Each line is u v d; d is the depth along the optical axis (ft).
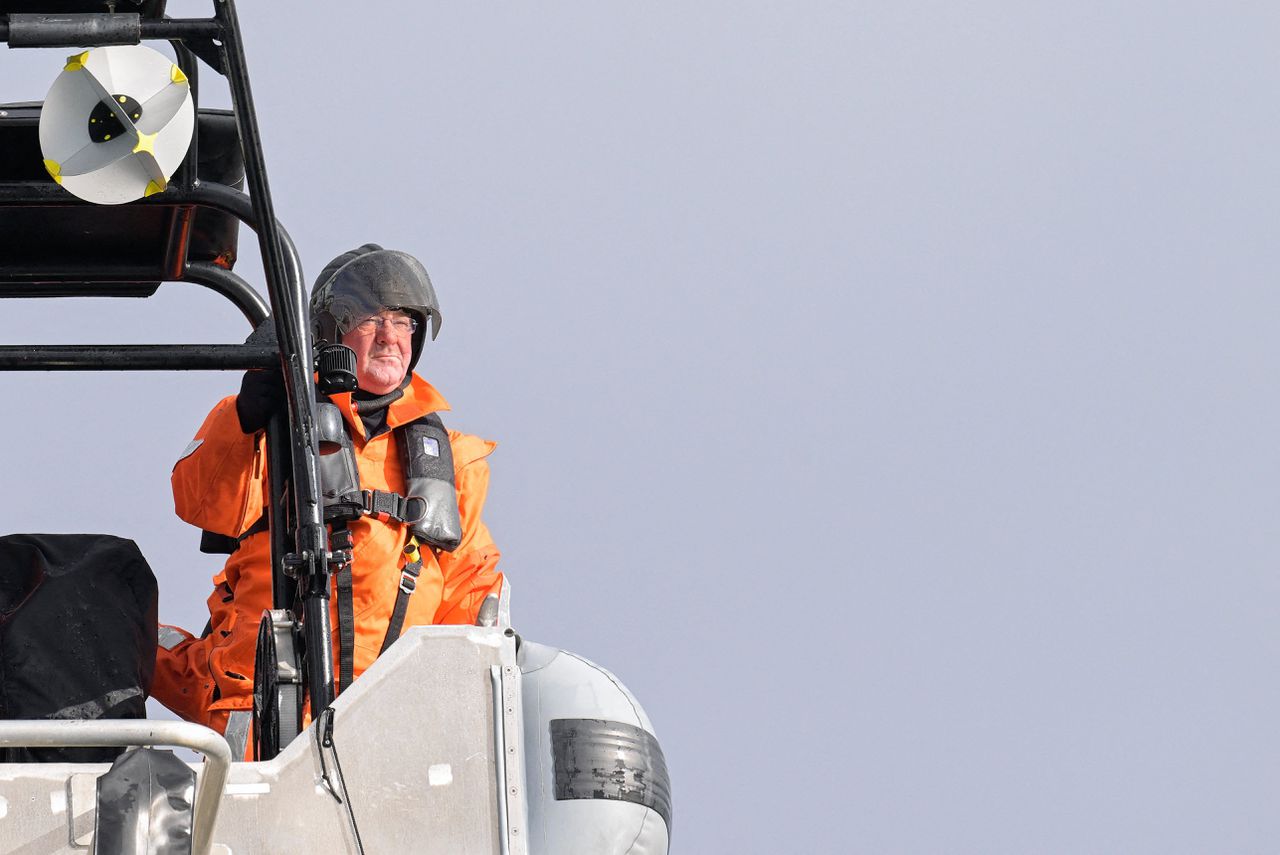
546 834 37.86
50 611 43.73
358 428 57.47
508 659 38.34
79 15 40.16
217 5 40.34
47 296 56.39
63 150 42.47
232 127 50.44
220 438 53.01
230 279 55.88
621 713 39.55
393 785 37.11
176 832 31.09
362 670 54.80
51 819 34.76
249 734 54.49
